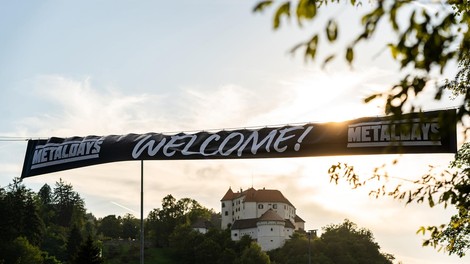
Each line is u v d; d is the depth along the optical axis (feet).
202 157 57.82
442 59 10.94
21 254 327.26
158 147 60.13
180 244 488.85
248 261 427.74
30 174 65.92
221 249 476.13
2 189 360.48
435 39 10.71
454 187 20.66
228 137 57.52
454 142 42.75
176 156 59.06
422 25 10.66
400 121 12.58
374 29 10.18
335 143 51.24
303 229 594.65
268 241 513.04
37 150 66.28
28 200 375.86
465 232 29.71
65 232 523.29
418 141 43.98
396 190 23.79
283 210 571.28
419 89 11.71
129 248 511.40
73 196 590.55
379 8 10.18
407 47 10.78
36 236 374.43
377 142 49.32
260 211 564.71
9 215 350.64
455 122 12.05
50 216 544.62
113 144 62.39
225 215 599.98
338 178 25.67
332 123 52.26
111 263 453.58
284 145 53.83
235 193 603.26
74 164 64.03
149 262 466.29
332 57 10.13
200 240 485.97
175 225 544.21
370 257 475.31
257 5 9.63
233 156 56.49
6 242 335.67
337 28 9.82
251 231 540.11
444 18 10.84
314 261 435.12
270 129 55.67
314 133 52.75
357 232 509.35
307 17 9.61
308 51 9.91
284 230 523.29
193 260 477.77
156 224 550.36
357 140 50.26
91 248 159.22
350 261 451.12
